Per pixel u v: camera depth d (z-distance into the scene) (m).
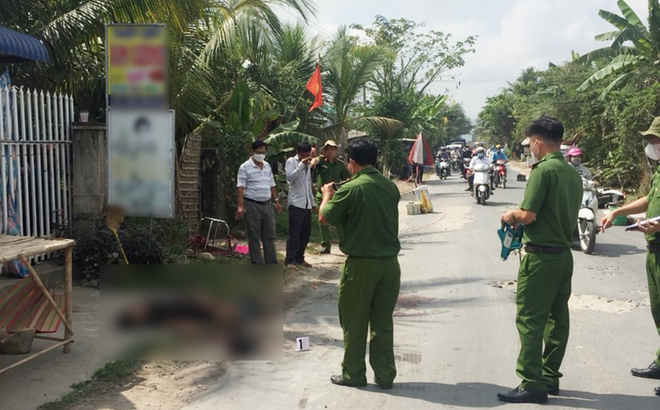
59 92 9.91
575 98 26.02
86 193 8.00
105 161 8.04
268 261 8.53
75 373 4.80
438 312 6.88
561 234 4.33
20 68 9.48
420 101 40.47
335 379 4.78
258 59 12.92
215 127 12.37
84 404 4.34
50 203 7.77
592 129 23.84
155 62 7.07
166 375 4.94
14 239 5.05
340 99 20.64
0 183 6.86
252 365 5.19
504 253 4.68
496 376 4.93
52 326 4.92
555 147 4.42
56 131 7.79
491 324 6.36
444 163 34.50
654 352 5.48
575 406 4.34
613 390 4.64
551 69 29.58
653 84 19.34
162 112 7.14
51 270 7.19
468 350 5.56
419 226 14.78
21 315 4.96
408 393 4.59
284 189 14.17
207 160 11.70
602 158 23.19
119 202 7.28
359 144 4.59
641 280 8.34
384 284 4.58
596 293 7.60
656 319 4.86
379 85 31.98
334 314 6.92
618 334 5.99
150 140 7.18
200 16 10.63
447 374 4.98
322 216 4.56
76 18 8.89
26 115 7.32
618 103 20.91
